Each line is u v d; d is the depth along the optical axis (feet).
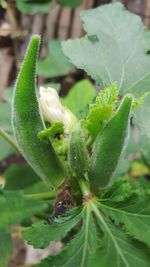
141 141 1.71
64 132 1.02
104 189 1.00
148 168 1.93
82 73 2.44
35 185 1.58
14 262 2.07
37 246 0.90
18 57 2.40
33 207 0.81
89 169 1.00
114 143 0.97
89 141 1.00
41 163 1.02
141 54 1.19
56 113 1.03
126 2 2.44
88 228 0.92
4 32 2.41
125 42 1.21
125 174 1.70
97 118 0.97
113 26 1.23
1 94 2.42
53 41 2.19
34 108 0.99
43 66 2.13
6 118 1.50
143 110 1.10
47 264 0.88
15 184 1.69
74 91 1.56
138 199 0.92
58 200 1.02
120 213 0.92
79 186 1.00
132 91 1.15
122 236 0.89
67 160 1.02
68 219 0.93
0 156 1.41
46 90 1.05
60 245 2.03
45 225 0.93
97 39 1.22
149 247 0.87
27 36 2.49
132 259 0.86
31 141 1.01
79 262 0.88
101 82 1.18
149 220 0.90
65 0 2.18
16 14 2.53
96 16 1.25
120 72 1.18
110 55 1.20
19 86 0.96
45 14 2.57
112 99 0.97
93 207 0.94
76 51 1.22
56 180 1.03
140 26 1.22
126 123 0.96
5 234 0.89
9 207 0.81
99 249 0.87
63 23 2.58
